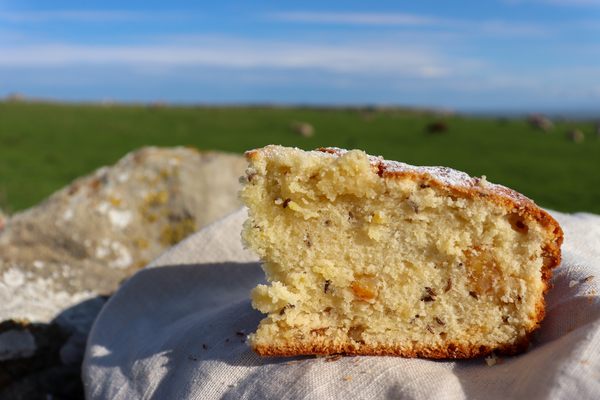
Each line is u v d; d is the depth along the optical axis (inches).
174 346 8.0
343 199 7.3
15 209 40.7
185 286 9.8
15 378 9.9
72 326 10.5
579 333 6.1
